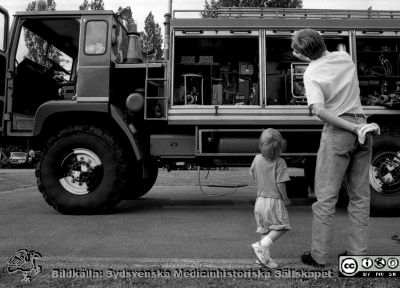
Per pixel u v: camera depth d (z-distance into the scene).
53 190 5.69
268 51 6.14
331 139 3.05
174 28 5.93
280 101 6.14
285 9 6.09
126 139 5.98
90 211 5.70
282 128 5.98
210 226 4.86
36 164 5.84
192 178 12.76
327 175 3.05
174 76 6.04
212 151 5.98
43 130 5.84
